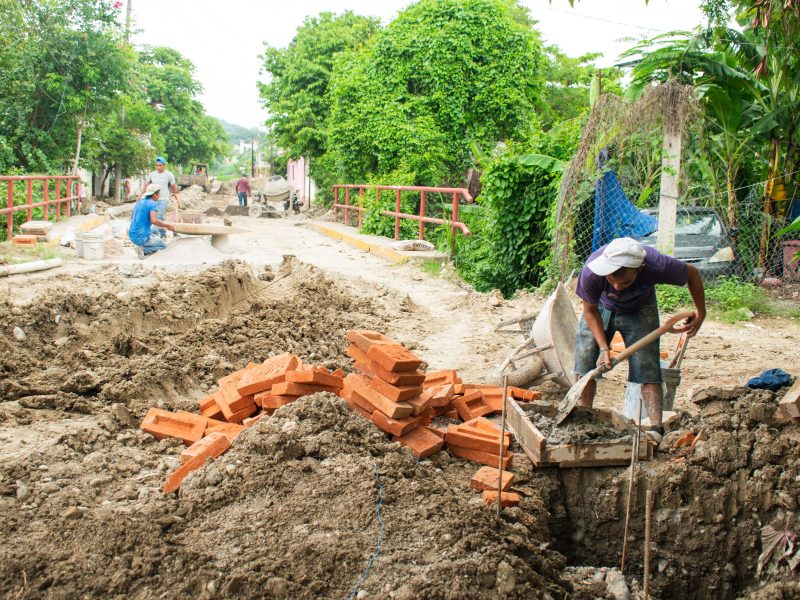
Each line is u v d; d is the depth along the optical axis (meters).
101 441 4.78
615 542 4.80
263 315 8.15
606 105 10.52
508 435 5.04
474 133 23.08
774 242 13.25
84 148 24.97
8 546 3.48
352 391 4.95
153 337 6.95
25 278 9.72
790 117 12.94
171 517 3.80
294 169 50.47
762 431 4.85
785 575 4.43
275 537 3.66
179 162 61.66
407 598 3.29
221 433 4.71
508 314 9.75
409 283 12.17
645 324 5.06
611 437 4.84
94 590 3.25
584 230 11.77
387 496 4.03
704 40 12.95
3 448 4.56
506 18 23.41
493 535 3.83
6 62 21.98
